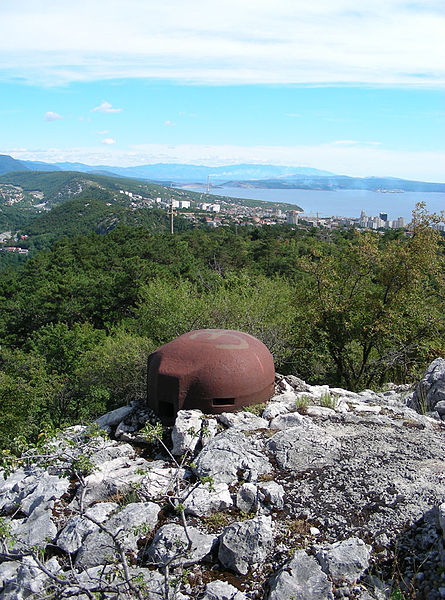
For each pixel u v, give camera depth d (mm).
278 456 5301
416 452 5270
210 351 6574
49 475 5617
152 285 15125
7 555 3607
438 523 4047
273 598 3564
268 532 4152
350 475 4863
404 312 12961
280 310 14344
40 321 30484
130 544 4285
